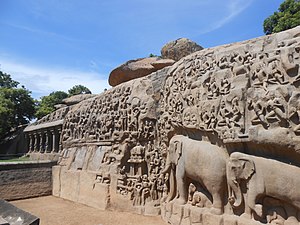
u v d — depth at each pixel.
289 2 13.11
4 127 21.19
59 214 7.25
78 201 8.78
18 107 23.52
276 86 4.06
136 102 7.63
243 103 4.48
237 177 4.51
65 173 9.88
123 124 7.90
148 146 7.29
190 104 5.69
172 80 6.54
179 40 10.35
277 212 4.07
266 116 4.10
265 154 4.32
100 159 8.38
